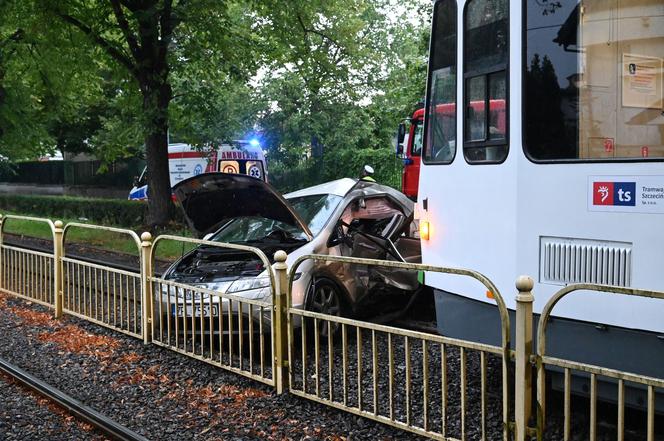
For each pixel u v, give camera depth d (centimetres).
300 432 511
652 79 425
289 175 3011
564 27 464
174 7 1574
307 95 2762
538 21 478
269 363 687
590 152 452
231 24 1630
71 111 2403
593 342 448
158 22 1594
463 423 443
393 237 872
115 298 809
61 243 895
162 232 1647
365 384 612
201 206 848
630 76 434
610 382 442
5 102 2220
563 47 466
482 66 526
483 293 523
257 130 2797
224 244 649
